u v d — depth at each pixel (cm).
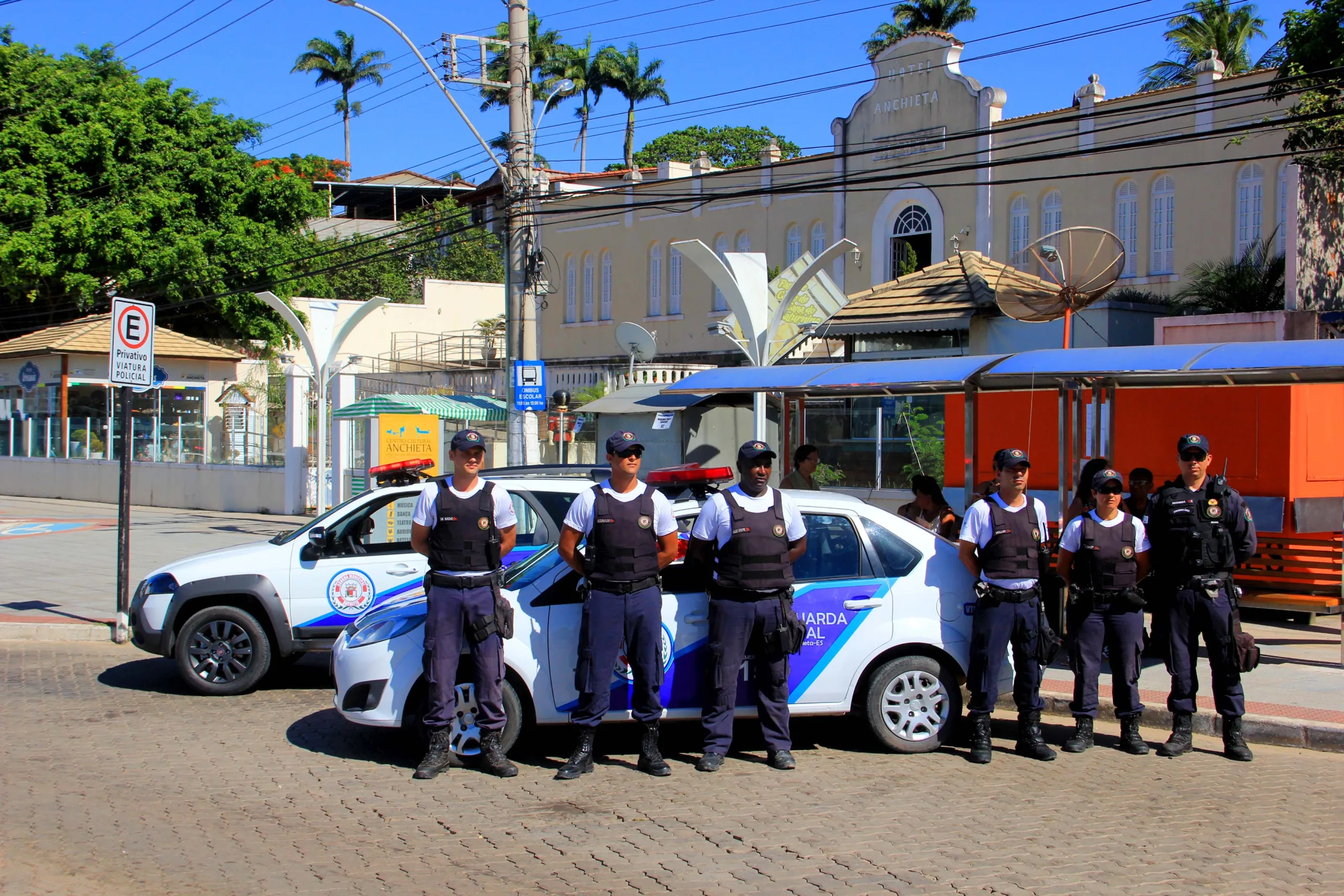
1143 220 2434
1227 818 606
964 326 1917
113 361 1123
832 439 1648
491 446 2217
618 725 805
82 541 2006
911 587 731
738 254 1541
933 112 2742
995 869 528
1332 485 1142
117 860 532
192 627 905
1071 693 875
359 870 525
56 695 906
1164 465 1214
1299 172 1631
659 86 6072
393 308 4262
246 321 3656
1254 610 1176
